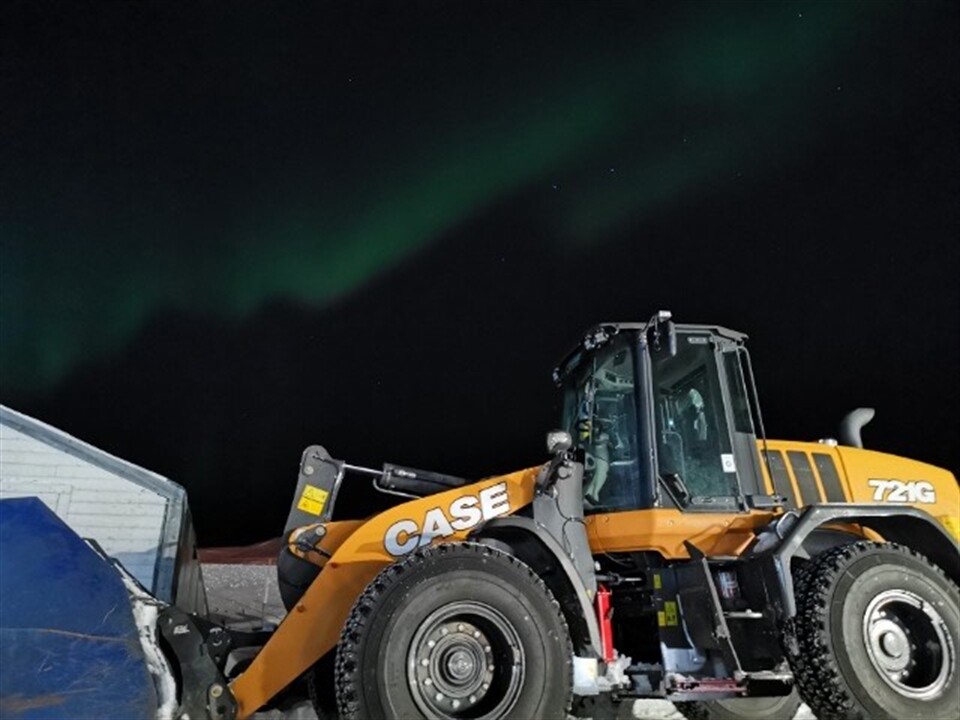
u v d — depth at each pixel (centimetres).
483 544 384
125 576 392
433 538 401
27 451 632
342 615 383
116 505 637
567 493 420
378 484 474
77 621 321
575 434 484
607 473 453
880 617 391
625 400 456
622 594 454
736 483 441
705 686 392
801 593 393
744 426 459
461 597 351
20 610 316
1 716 300
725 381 464
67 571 329
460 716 342
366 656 334
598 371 473
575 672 377
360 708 326
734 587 415
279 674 371
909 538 441
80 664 315
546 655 351
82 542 338
